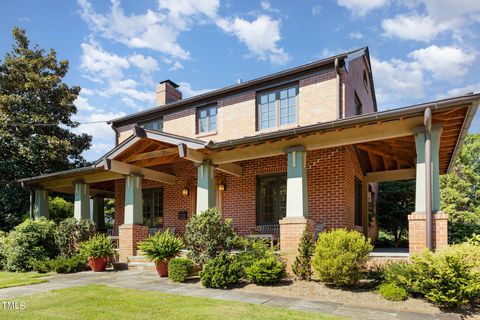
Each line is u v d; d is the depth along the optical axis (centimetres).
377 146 1062
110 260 1146
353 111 1267
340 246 724
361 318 536
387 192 1823
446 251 616
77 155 2180
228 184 1252
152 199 1471
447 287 586
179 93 1873
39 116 1989
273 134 884
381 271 741
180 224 1358
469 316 551
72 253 1188
